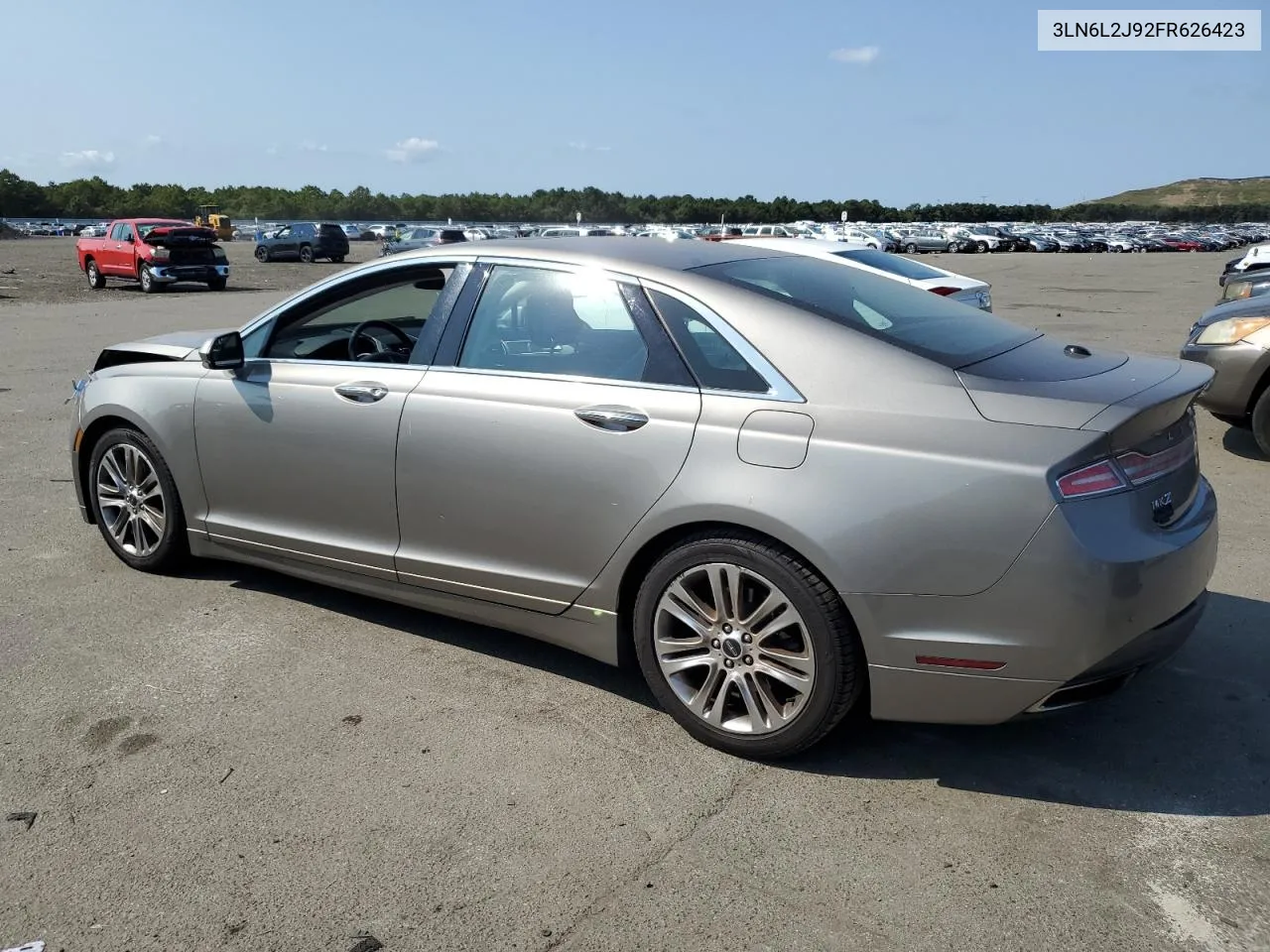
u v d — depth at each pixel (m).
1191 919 2.45
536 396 3.47
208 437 4.34
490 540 3.60
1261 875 2.62
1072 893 2.55
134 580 4.73
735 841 2.78
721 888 2.58
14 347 12.96
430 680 3.75
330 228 40.84
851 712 3.44
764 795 3.01
